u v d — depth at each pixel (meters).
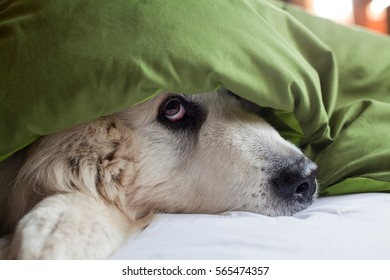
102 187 1.18
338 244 0.90
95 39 1.01
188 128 1.30
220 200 1.25
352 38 1.78
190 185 1.27
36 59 1.00
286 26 1.51
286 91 1.19
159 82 1.04
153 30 1.04
